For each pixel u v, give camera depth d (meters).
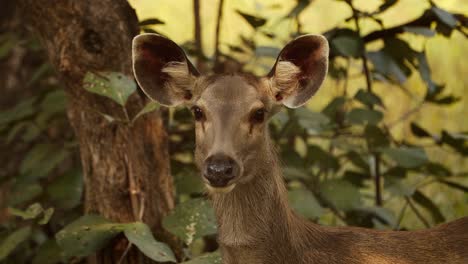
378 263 8.96
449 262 9.06
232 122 8.41
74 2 10.31
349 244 9.02
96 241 9.77
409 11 18.77
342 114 12.63
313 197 10.90
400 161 11.36
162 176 10.59
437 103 12.41
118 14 10.48
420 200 11.96
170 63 9.05
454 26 10.83
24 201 11.74
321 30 19.00
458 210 13.63
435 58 18.67
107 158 10.36
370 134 11.68
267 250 8.77
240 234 8.77
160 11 18.78
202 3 17.92
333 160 12.14
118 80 10.02
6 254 10.33
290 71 8.86
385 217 11.59
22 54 14.34
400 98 16.78
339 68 12.68
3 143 13.97
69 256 10.06
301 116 11.26
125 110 9.97
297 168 11.81
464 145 11.89
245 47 14.30
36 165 11.76
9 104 14.34
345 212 11.73
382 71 11.39
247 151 8.48
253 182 8.70
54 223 11.97
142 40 9.00
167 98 9.17
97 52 10.38
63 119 12.73
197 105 8.63
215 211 8.91
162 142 10.62
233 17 17.72
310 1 12.13
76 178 11.34
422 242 9.15
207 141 8.48
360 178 12.40
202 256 9.62
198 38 13.16
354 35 11.50
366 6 19.00
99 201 10.41
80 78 10.41
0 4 14.03
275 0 17.80
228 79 8.65
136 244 9.53
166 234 10.42
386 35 11.65
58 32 10.39
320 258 8.91
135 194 10.30
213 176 8.19
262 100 8.64
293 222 8.94
